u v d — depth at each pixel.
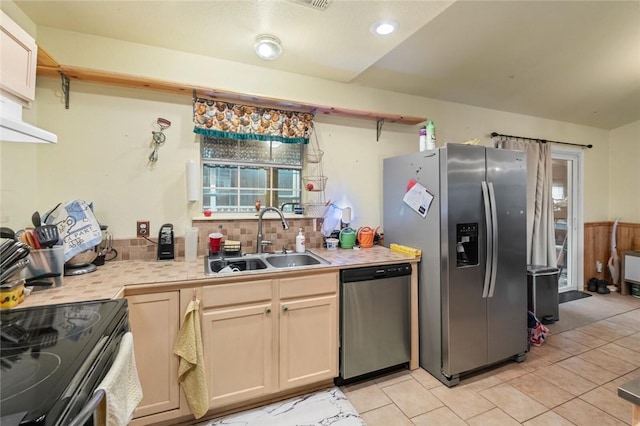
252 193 2.61
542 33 2.41
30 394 0.64
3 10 1.63
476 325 2.25
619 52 2.71
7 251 1.21
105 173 2.08
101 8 1.77
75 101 2.00
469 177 2.22
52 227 1.55
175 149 2.25
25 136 1.20
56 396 0.64
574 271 4.46
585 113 4.02
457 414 1.85
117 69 2.09
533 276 3.19
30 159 1.85
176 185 2.26
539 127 4.01
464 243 2.30
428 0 1.66
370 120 2.96
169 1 1.71
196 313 1.66
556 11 2.19
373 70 2.73
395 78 2.87
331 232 2.78
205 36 2.05
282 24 1.90
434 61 2.67
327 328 2.05
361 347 2.14
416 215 2.44
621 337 2.93
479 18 2.20
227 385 1.78
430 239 2.29
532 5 2.11
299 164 2.76
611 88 3.38
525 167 2.48
